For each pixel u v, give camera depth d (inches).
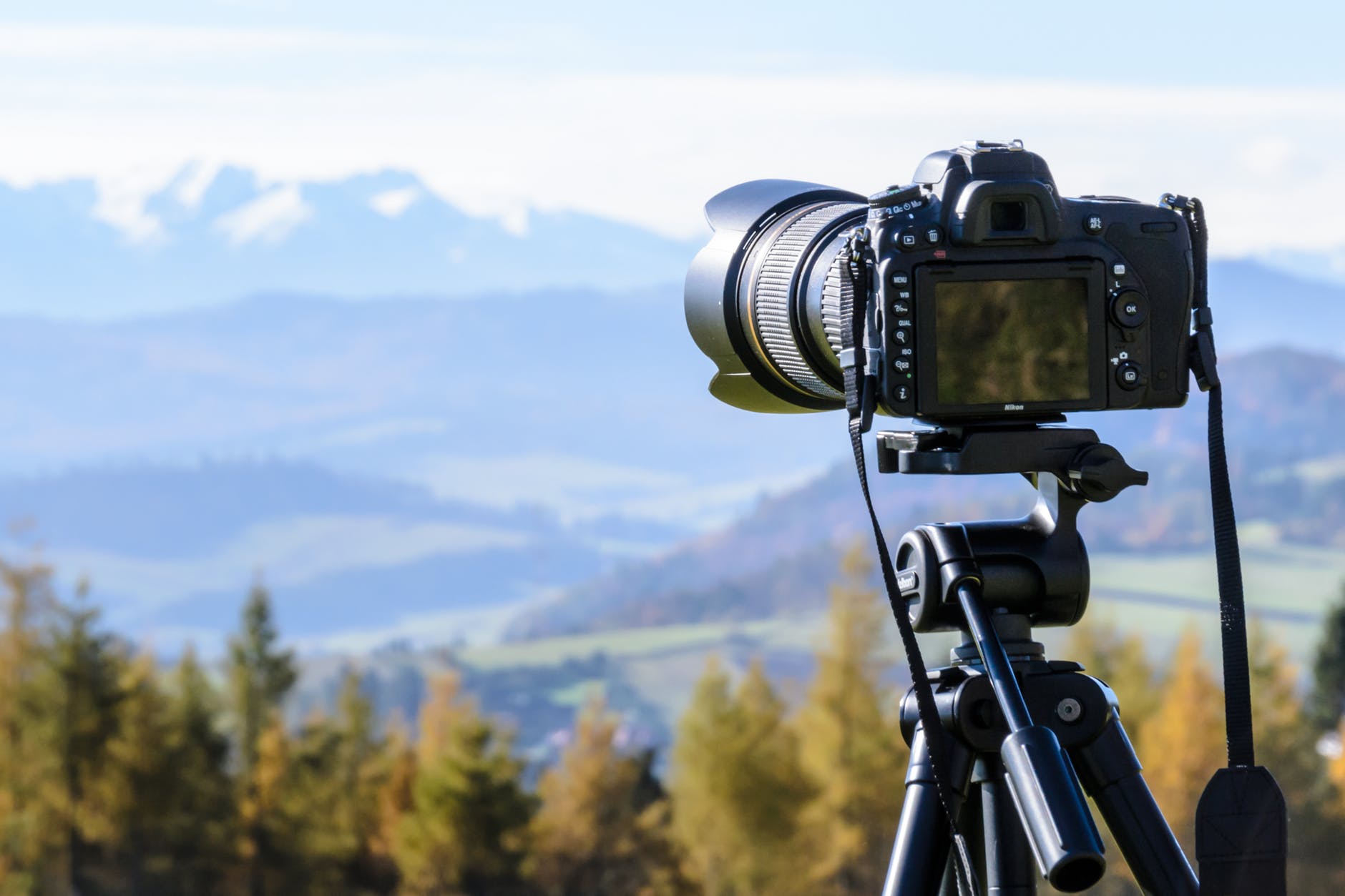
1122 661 1625.2
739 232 100.8
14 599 1923.0
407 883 1839.3
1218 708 1451.8
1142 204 75.1
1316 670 1998.0
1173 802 1402.6
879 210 73.5
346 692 2207.2
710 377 108.3
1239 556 69.1
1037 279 72.4
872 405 72.1
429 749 2068.2
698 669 7726.4
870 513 70.9
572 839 1877.5
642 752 1952.5
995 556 77.3
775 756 1775.3
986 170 72.0
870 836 1743.4
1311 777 1390.3
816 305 83.8
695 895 1769.2
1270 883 67.6
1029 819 66.7
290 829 2055.9
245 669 2073.1
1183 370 74.3
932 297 71.7
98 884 1952.5
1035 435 74.4
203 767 2028.8
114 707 1962.4
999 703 72.7
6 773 1924.2
